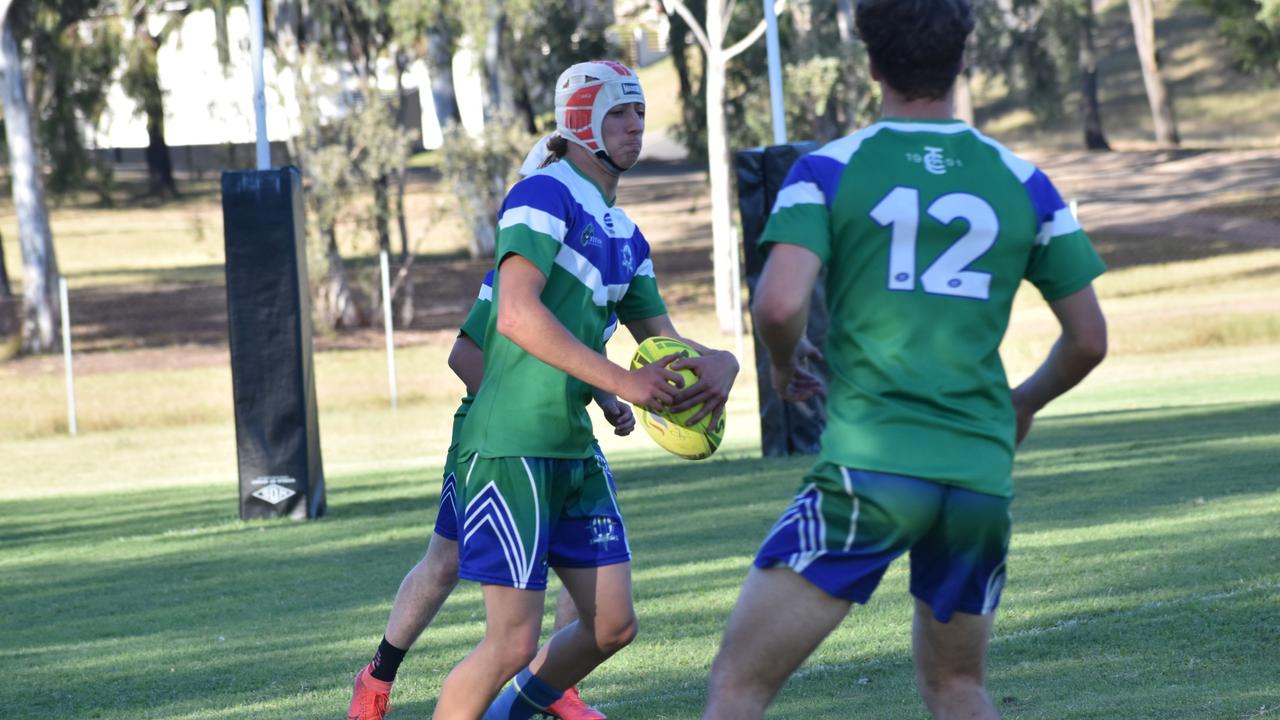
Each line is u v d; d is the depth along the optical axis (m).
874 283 11.07
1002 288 11.23
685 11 123.25
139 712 19.62
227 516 47.16
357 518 44.34
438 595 16.78
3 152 145.88
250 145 127.75
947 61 11.34
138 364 119.06
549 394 14.13
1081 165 195.25
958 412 10.99
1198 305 115.38
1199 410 60.56
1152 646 19.09
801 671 19.16
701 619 23.64
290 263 44.44
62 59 126.25
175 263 169.50
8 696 21.14
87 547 41.31
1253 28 158.75
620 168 14.82
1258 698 15.90
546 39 141.25
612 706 17.91
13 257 177.00
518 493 14.09
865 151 11.28
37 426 95.50
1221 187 171.50
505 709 15.33
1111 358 100.12
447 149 133.88
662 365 13.57
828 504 11.02
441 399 101.56
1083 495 36.06
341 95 125.81
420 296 142.62
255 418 44.72
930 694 12.01
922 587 11.52
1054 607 22.12
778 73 54.19
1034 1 170.62
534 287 13.59
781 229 11.15
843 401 11.16
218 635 25.72
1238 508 31.41
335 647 23.80
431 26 121.88
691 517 38.22
